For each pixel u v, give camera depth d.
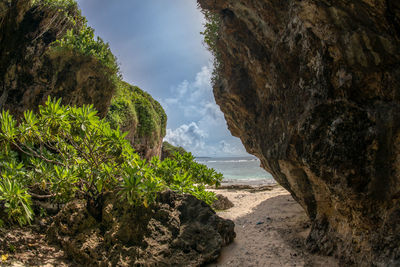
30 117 4.69
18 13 6.65
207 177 7.16
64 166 5.20
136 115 17.20
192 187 5.82
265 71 5.65
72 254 4.28
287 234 5.60
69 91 7.76
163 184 5.21
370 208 3.35
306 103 4.09
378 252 3.13
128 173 4.50
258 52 5.66
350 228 3.81
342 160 3.51
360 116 3.41
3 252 3.93
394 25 2.79
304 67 4.13
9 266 3.57
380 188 3.24
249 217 7.40
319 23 3.48
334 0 3.11
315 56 3.84
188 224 4.79
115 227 4.32
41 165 4.89
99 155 5.16
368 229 3.43
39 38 7.25
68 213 4.74
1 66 6.61
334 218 4.29
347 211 3.70
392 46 2.92
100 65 8.16
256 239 5.48
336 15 3.22
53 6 7.32
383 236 3.12
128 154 5.04
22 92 6.99
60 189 4.65
